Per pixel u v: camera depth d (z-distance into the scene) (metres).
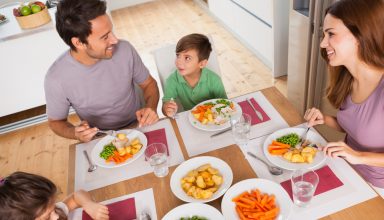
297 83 2.63
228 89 3.24
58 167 2.66
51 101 1.67
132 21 5.47
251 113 1.53
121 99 1.79
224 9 4.27
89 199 1.17
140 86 1.95
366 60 1.17
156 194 1.20
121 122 1.87
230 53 3.87
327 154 1.21
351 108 1.35
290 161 1.22
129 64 1.75
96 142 1.54
